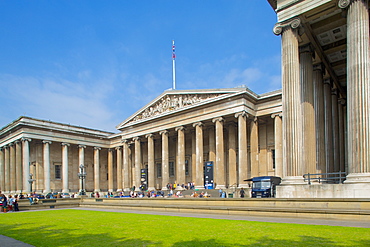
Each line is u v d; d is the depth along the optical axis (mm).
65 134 75062
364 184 19953
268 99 53062
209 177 53219
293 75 25234
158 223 20391
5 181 75875
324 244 11898
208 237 14250
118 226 19594
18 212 36406
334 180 33312
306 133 27984
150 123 67688
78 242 14172
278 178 38969
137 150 70750
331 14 26172
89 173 85000
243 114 50625
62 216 28766
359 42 21688
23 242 14523
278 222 18719
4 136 76938
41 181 73250
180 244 12859
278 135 50906
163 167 63031
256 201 23781
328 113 33375
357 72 21531
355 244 11758
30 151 74375
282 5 26453
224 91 53656
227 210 24516
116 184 87438
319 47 30547
